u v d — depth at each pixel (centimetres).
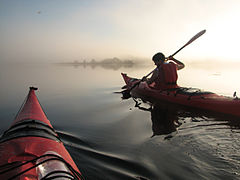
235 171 176
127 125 310
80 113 389
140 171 179
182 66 524
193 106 391
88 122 329
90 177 169
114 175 173
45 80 1055
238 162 189
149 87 525
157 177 170
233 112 332
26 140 145
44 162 103
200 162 191
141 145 232
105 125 312
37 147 135
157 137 254
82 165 188
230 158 196
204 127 283
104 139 254
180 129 279
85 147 229
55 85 843
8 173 100
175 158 200
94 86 802
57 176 95
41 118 221
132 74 1420
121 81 983
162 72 462
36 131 168
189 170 179
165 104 435
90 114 380
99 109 420
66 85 843
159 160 197
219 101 361
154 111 385
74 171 120
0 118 357
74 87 779
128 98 532
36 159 107
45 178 92
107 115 371
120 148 226
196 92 411
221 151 211
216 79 995
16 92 650
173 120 324
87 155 209
